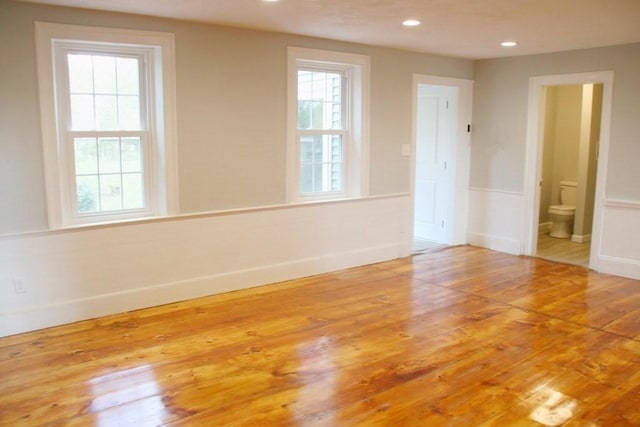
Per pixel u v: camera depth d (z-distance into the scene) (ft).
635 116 16.48
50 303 12.44
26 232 11.99
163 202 14.02
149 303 13.89
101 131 13.12
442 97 21.17
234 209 15.16
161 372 10.21
